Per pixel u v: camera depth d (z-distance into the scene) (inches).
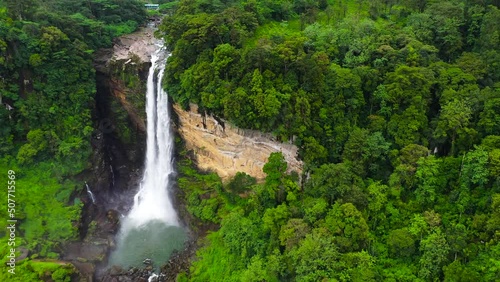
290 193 1804.9
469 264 1454.2
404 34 2192.4
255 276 1638.8
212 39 2084.2
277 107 1824.6
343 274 1444.4
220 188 2117.4
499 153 1562.5
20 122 2151.8
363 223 1536.7
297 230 1588.3
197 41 2041.1
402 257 1572.3
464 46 2253.9
